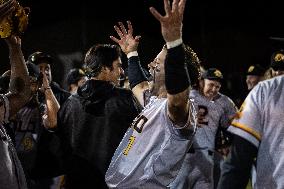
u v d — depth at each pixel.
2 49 8.64
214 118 4.99
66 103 2.99
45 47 8.73
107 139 2.82
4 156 2.37
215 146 5.07
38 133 4.05
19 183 2.46
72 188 2.91
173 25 2.04
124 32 3.44
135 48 3.40
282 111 2.08
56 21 8.73
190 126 2.19
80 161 2.88
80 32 8.72
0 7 2.35
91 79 2.92
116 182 2.43
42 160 3.34
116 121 2.84
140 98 3.28
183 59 2.06
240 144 2.08
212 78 5.02
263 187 2.12
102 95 2.87
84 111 2.89
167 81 2.06
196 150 4.68
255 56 10.08
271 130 2.10
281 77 2.15
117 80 3.00
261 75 6.49
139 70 3.37
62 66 8.72
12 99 2.69
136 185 2.35
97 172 2.83
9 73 4.06
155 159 2.29
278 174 2.08
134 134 2.39
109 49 2.95
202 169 4.66
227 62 9.98
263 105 2.12
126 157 2.39
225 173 2.07
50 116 3.25
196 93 5.05
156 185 2.30
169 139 2.24
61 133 3.01
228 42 9.99
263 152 2.11
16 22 2.68
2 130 2.49
